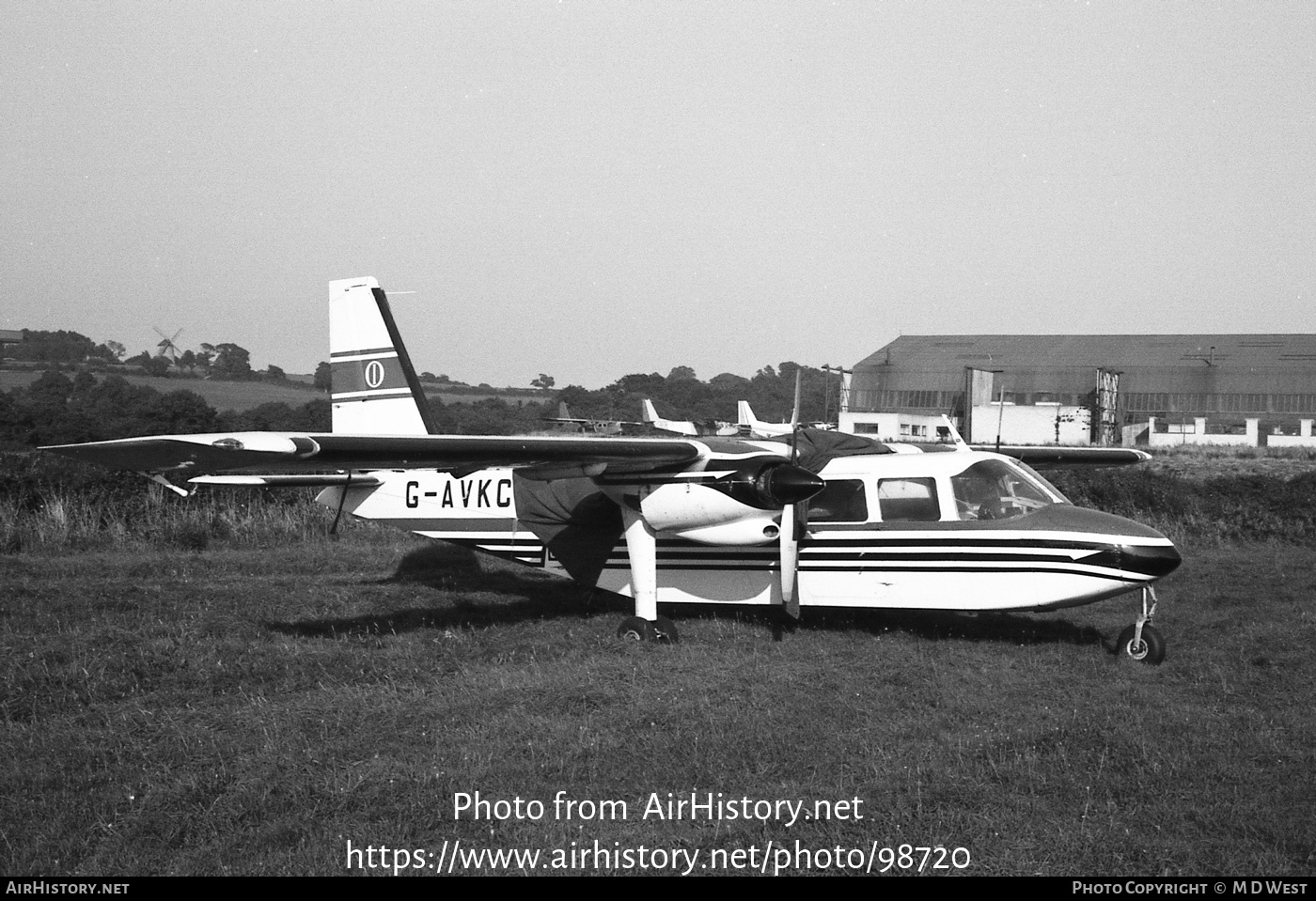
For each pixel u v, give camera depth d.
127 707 7.52
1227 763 6.27
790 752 6.56
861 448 10.97
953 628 10.59
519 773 6.19
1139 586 9.12
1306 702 7.66
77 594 11.52
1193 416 70.38
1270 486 19.45
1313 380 69.00
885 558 10.06
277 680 8.25
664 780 6.14
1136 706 7.57
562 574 11.72
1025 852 5.21
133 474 17.91
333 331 12.16
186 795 5.78
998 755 6.42
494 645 9.53
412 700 7.64
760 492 9.48
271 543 16.55
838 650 9.47
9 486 17.09
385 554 15.19
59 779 6.09
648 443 9.66
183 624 10.12
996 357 76.44
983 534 9.69
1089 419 68.12
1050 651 9.47
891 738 6.80
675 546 10.86
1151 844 5.24
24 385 71.69
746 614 11.42
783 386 94.44
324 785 5.93
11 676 8.05
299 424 41.81
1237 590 12.76
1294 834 5.32
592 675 8.29
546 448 9.03
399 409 11.85
